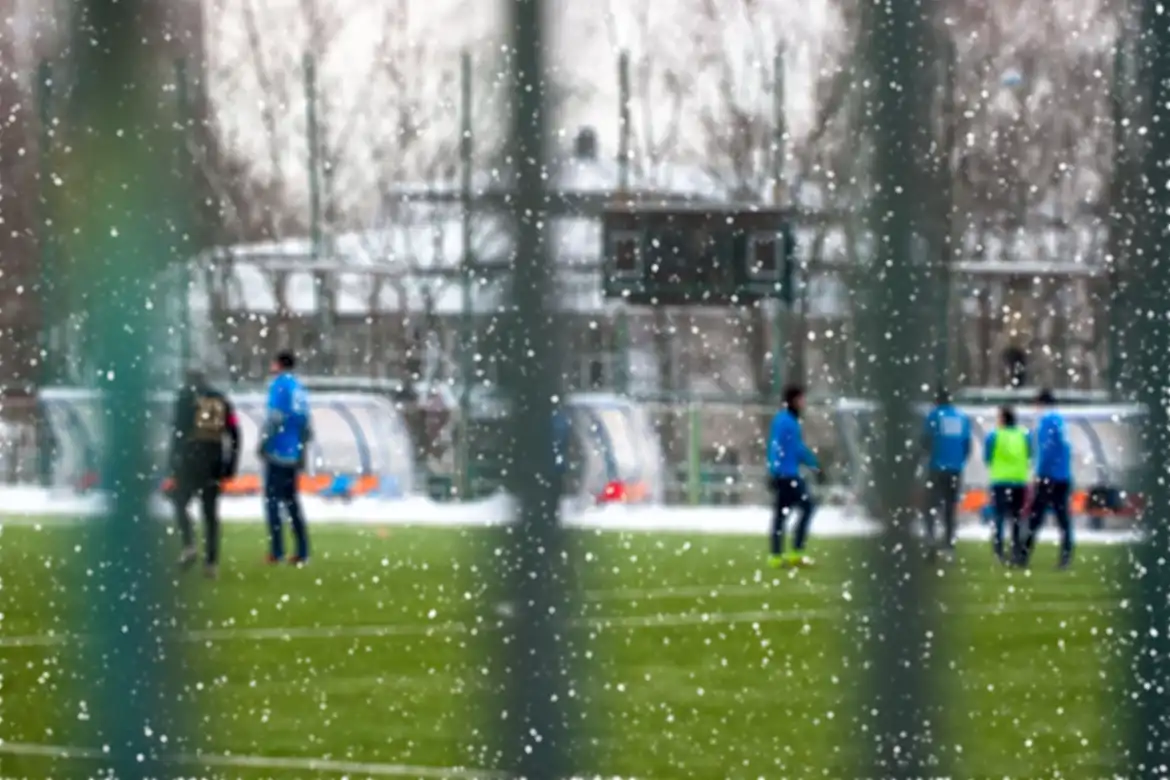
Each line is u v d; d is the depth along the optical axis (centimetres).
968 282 15025
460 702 3594
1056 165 15262
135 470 1413
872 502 1664
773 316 14212
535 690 1520
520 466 1462
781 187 14375
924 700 1678
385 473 11019
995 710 3397
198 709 3469
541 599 1496
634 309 14900
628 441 10712
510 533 1482
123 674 1471
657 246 14675
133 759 1472
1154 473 1670
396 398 12206
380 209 18012
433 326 16562
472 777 2852
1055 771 2859
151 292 1334
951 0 1446
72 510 9194
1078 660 4050
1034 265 15088
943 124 1510
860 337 1605
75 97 1294
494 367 1410
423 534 7988
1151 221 1630
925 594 1675
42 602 5347
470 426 10506
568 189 1440
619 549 7406
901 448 1639
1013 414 6719
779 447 6600
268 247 17588
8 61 3381
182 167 1338
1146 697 1730
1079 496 8975
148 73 1295
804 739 3203
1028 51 15188
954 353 11544
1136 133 1616
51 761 2894
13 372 11731
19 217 11581
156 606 1467
